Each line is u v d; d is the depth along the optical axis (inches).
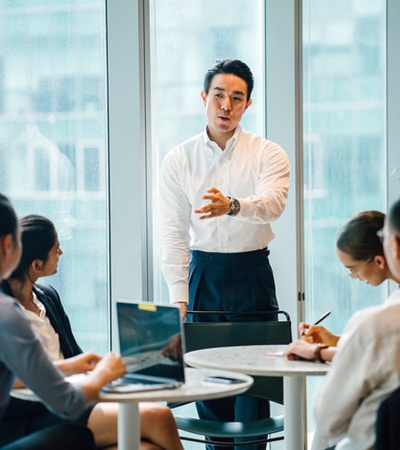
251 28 202.4
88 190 197.9
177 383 113.2
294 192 199.3
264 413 172.6
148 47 194.5
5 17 197.0
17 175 197.8
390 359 99.2
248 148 175.3
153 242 197.3
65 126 197.8
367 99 210.8
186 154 175.9
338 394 103.2
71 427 117.5
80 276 199.2
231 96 170.1
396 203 101.0
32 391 106.0
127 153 193.3
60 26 196.7
